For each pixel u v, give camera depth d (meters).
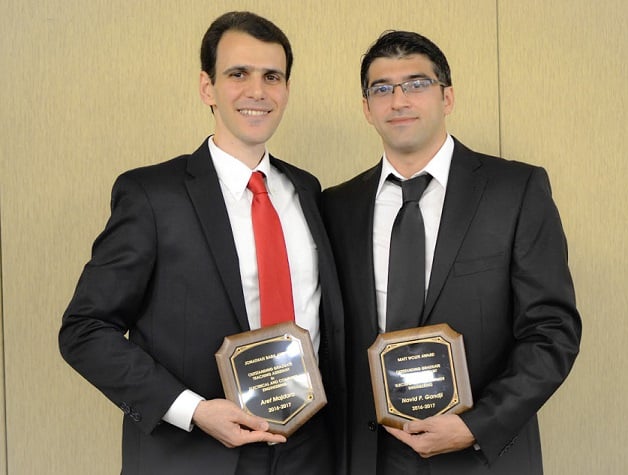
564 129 2.71
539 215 1.92
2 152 2.58
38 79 2.58
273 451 1.85
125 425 1.92
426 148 2.02
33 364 2.61
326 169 2.69
